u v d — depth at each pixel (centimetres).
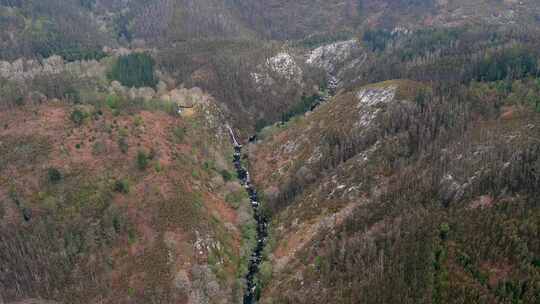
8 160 17238
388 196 16162
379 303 12538
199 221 17325
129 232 16100
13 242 14862
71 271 14912
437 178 15900
